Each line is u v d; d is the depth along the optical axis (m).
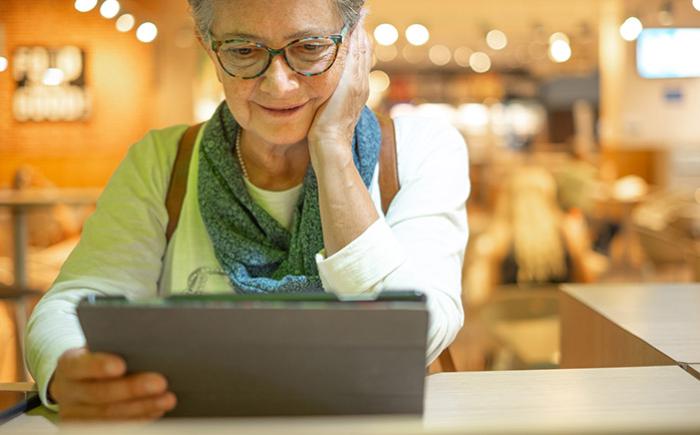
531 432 0.66
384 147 1.36
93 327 0.86
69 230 5.75
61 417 0.93
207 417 0.88
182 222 1.34
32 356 1.10
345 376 0.86
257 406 0.88
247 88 1.15
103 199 1.36
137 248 1.32
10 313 4.35
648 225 5.84
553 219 4.16
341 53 1.16
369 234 1.14
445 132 1.42
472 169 9.99
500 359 3.41
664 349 1.33
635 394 1.04
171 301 0.87
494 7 10.43
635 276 5.70
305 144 1.27
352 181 1.17
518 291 3.90
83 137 7.97
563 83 13.88
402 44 12.93
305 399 0.87
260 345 0.85
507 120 14.38
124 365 0.87
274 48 1.12
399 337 0.84
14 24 7.71
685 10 9.73
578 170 6.05
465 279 4.32
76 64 7.87
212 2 1.12
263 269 1.31
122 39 7.93
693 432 0.66
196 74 8.88
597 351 1.71
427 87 15.34
